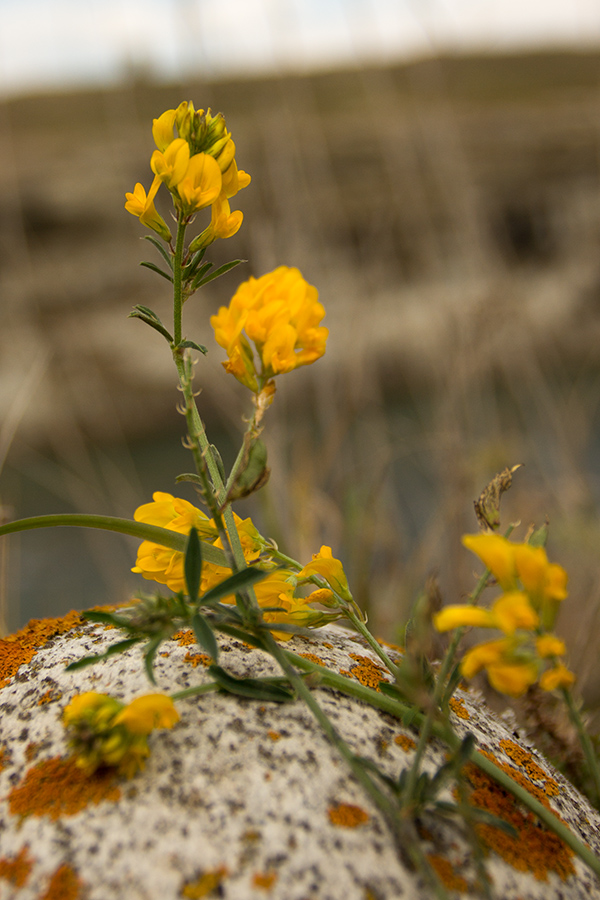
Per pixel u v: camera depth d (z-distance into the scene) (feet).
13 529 1.23
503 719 1.39
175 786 1.16
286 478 2.66
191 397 1.17
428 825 1.16
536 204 9.83
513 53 13.82
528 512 2.84
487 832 1.18
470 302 3.09
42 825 1.14
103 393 9.45
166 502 1.26
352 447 3.21
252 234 3.38
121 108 8.05
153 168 1.19
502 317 3.00
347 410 2.93
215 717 1.20
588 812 1.27
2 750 1.20
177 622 1.16
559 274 8.55
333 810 1.15
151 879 1.11
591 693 1.72
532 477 3.03
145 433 9.46
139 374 9.71
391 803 1.13
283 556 1.27
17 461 8.18
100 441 9.14
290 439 3.10
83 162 12.72
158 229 1.21
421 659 1.18
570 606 2.34
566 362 5.64
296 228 3.67
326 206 6.13
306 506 2.56
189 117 1.20
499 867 1.16
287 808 1.15
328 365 3.25
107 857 1.13
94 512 4.59
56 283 10.55
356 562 2.42
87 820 1.14
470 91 13.32
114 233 11.61
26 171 12.53
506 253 4.07
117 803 1.15
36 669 1.28
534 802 1.17
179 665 1.25
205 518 1.24
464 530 2.55
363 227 8.39
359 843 1.14
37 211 11.58
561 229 9.30
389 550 2.54
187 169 1.18
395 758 1.19
